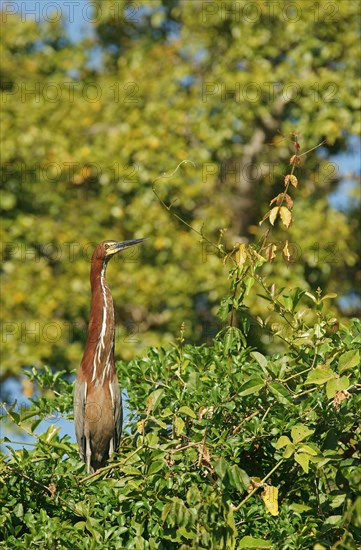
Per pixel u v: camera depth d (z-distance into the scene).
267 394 5.75
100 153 15.89
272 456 5.80
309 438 5.52
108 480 5.69
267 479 5.75
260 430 5.56
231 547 5.04
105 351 8.04
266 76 16.12
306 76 16.25
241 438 5.69
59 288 15.25
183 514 5.00
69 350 15.13
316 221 16.08
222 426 5.80
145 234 15.50
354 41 16.45
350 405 5.52
